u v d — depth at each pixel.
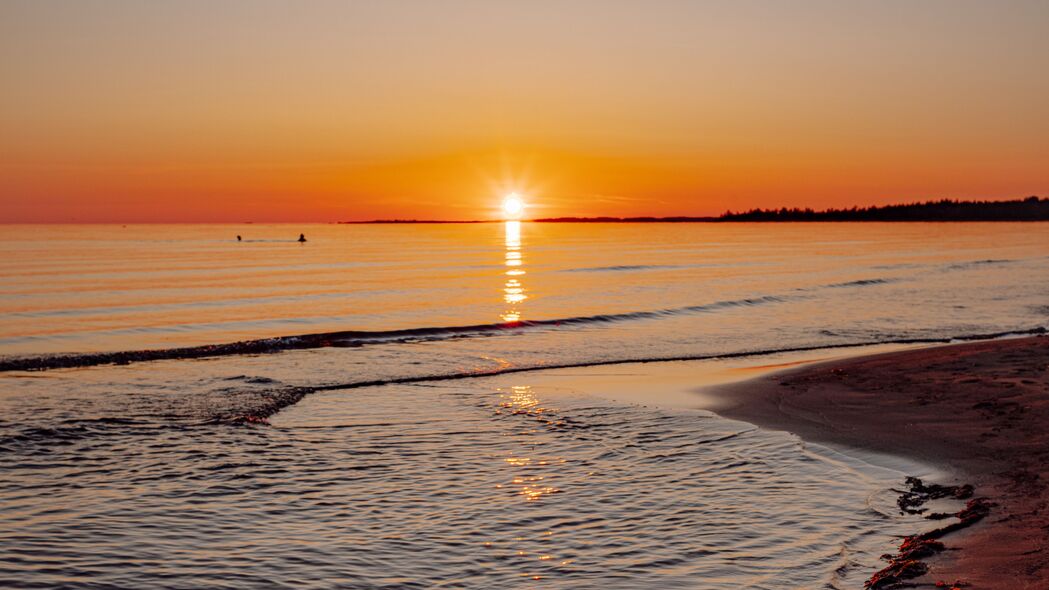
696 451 12.48
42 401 16.08
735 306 35.97
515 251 107.31
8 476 11.02
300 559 8.32
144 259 84.31
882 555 8.29
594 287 47.12
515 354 23.14
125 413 14.94
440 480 10.99
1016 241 134.25
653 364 21.56
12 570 7.95
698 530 9.08
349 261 80.38
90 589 7.60
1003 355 19.98
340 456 12.18
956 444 12.34
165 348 25.23
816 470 11.38
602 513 9.67
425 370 20.47
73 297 41.88
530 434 13.59
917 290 43.66
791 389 17.39
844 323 30.05
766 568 8.03
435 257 89.19
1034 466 11.00
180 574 7.95
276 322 31.95
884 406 15.25
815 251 101.31
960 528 8.82
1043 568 7.60
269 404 15.93
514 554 8.45
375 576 7.92
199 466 11.58
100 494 10.33
